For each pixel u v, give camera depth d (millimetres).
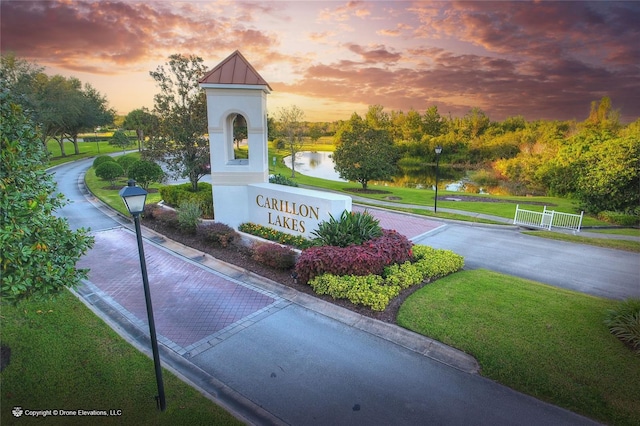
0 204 4254
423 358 6043
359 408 4992
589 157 18797
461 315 7066
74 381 5336
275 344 6512
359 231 9414
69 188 24047
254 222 12438
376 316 7227
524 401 5055
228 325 7172
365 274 8406
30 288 4828
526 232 14367
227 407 4902
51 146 58062
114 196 20359
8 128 4711
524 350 5988
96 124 50875
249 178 12297
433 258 9500
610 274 9984
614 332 6398
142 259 4488
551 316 7008
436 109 48531
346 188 27125
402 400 5125
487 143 41500
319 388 5391
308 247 9594
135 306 8000
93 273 9852
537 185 29031
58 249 5223
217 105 11680
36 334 6508
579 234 14141
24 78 33969
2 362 5691
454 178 38031
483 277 9078
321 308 7746
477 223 15648
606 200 17594
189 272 9898
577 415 4789
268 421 4785
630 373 5398
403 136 50312
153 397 5020
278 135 36938
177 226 13117
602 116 31906
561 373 5461
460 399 5121
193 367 5895
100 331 6711
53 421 4578
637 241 13023
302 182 30078
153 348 4633
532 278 9688
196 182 17125
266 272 9562
